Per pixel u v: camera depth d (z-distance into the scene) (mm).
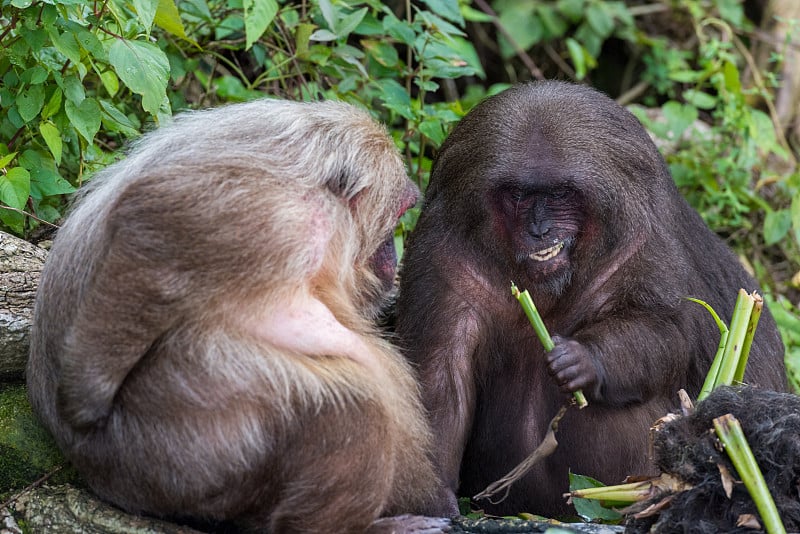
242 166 6895
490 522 7430
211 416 6809
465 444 9008
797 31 16984
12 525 7578
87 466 7258
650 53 18844
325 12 10539
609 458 9016
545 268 8586
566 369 8172
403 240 11156
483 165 8617
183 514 7238
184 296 6574
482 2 17531
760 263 14672
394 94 11289
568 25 18891
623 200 8625
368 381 7191
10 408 8094
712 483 6742
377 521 7355
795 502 6719
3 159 8664
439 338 8852
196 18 11172
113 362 6578
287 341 6992
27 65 9094
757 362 9688
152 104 8555
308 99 11406
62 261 7266
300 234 6926
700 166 14625
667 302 8742
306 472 6906
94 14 9016
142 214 6543
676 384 8922
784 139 15914
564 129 8547
